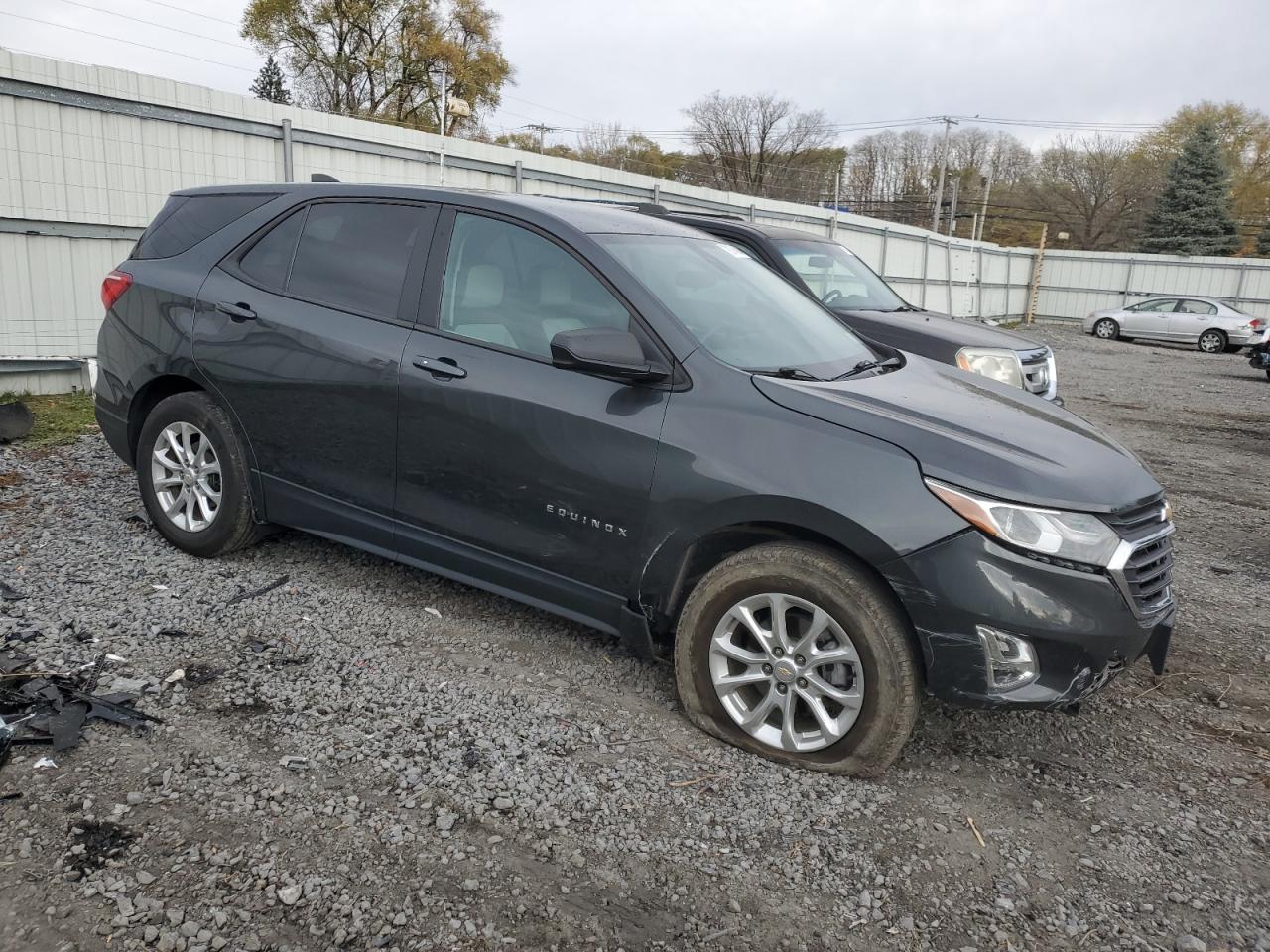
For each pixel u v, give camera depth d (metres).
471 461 3.62
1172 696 3.96
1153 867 2.79
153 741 2.99
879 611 2.95
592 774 3.03
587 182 16.19
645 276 3.58
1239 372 20.64
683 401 3.26
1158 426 11.87
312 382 3.98
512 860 2.60
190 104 9.96
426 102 40.97
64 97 8.84
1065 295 39.25
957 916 2.52
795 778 3.09
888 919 2.49
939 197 56.78
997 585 2.83
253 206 4.44
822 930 2.44
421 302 3.84
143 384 4.53
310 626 3.91
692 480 3.16
